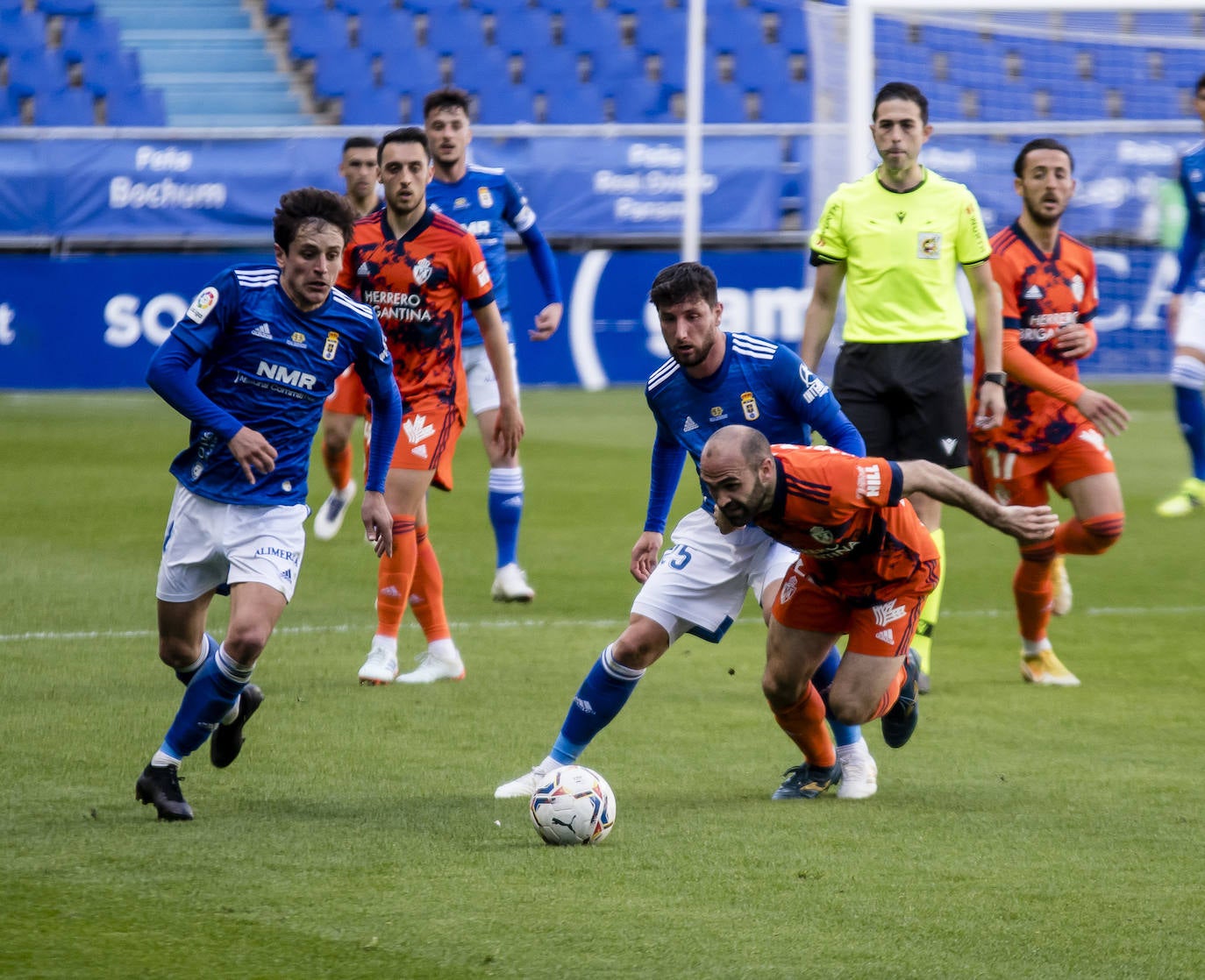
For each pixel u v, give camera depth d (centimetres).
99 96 7969
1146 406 6744
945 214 2366
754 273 6844
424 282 2370
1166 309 6800
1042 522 1505
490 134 6994
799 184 7131
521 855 1441
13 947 1171
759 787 1738
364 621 2767
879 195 2380
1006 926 1248
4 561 3247
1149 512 4162
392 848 1458
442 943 1191
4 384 6631
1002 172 6950
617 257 6931
